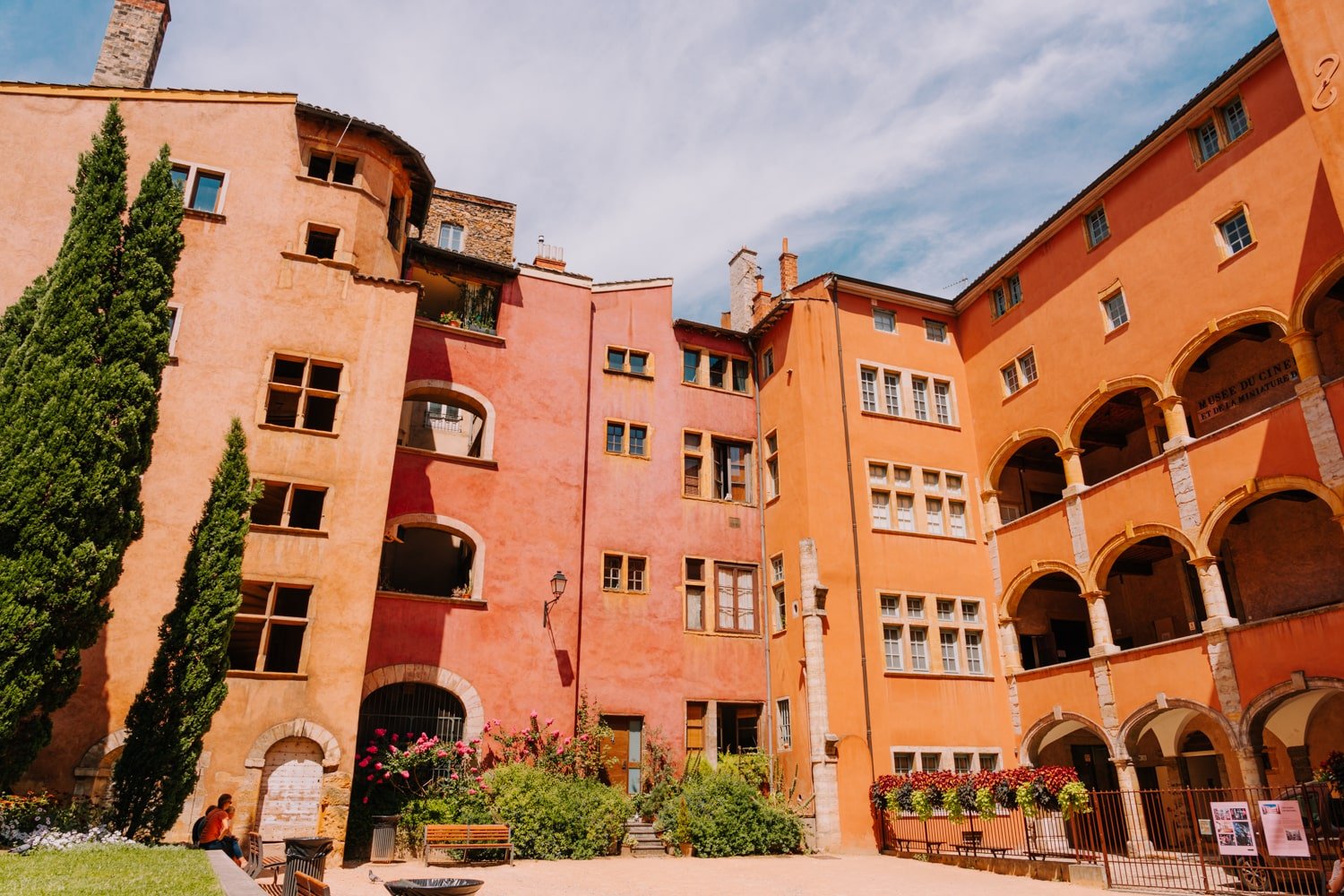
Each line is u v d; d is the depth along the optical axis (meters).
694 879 14.75
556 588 21.05
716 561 23.78
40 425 11.59
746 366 26.64
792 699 21.66
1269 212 17.83
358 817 16.73
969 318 26.47
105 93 18.84
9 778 10.69
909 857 19.08
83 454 11.66
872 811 20.19
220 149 19.44
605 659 21.41
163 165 14.08
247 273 18.61
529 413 22.48
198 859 9.66
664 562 23.06
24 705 10.59
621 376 24.45
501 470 21.59
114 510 11.87
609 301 25.22
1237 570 21.72
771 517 24.42
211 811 12.71
